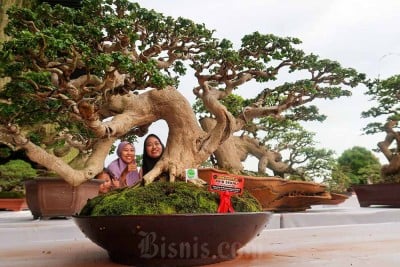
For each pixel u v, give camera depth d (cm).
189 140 240
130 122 239
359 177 1243
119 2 300
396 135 755
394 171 735
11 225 355
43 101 264
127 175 353
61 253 240
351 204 901
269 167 739
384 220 488
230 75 343
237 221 177
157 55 312
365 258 212
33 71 243
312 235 334
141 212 175
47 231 333
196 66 332
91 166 302
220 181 191
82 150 543
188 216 167
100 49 271
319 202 556
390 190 656
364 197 688
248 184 474
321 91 451
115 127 232
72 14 292
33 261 210
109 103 247
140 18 303
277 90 439
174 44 321
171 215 165
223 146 543
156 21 304
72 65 224
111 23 263
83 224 187
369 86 456
